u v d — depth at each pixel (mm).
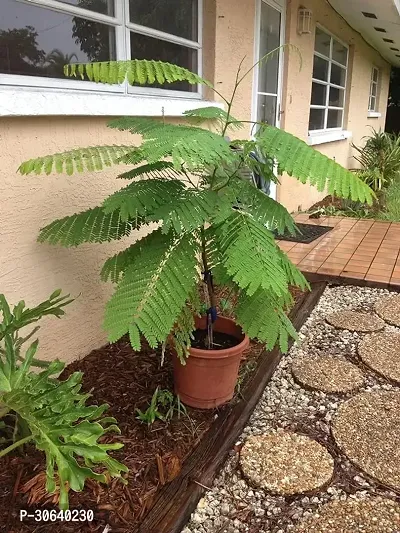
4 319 1695
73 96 2205
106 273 2021
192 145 1438
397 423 2248
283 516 1743
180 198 1775
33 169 1648
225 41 3662
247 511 1767
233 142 1741
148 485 1764
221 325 2393
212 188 1930
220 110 2055
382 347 2941
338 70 7867
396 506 1788
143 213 1713
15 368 1595
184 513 1685
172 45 3201
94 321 2635
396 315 3408
